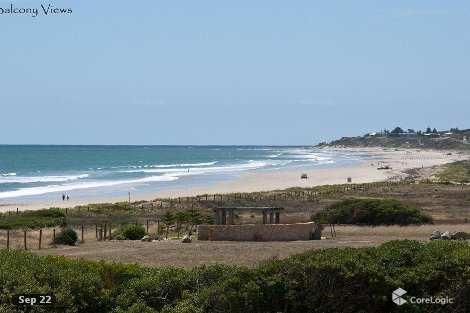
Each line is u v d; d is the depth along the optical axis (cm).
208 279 1650
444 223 5150
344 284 1505
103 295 1559
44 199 8288
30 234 4119
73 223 5247
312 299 1491
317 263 1513
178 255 2873
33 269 1527
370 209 5191
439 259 1639
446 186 9925
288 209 6631
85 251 3109
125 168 16475
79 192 9369
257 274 1534
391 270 1582
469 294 1541
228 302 1473
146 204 7125
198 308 1501
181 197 8069
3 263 1560
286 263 1573
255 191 9206
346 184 10381
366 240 3675
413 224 4978
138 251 3061
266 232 3850
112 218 5809
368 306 1508
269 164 18588
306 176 12138
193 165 18112
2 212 6375
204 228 3912
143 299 1605
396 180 11769
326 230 4469
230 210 4309
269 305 1494
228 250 3073
